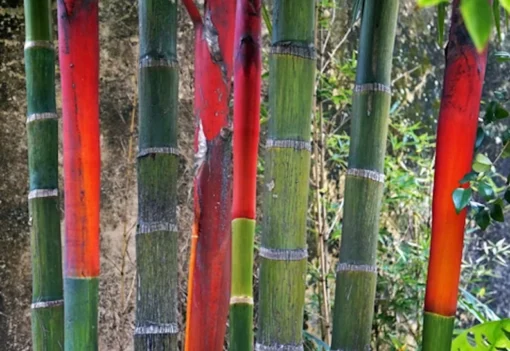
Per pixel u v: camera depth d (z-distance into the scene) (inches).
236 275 35.2
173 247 31.0
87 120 30.5
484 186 34.6
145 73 30.8
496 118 37.6
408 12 79.1
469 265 72.9
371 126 29.8
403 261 66.8
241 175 34.5
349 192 30.3
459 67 27.7
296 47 27.7
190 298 33.7
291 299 28.6
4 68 59.0
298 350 28.9
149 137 30.9
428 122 79.8
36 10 35.1
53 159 35.8
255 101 33.9
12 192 59.5
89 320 31.5
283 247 28.5
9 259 59.4
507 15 35.4
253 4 33.1
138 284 30.7
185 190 66.1
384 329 70.6
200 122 32.8
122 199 64.1
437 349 29.2
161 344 30.2
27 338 60.2
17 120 59.6
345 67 67.8
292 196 28.3
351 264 30.2
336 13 72.9
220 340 33.6
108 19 63.6
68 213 31.1
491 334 34.8
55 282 35.9
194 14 32.5
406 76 78.2
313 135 65.6
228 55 32.6
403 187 66.6
